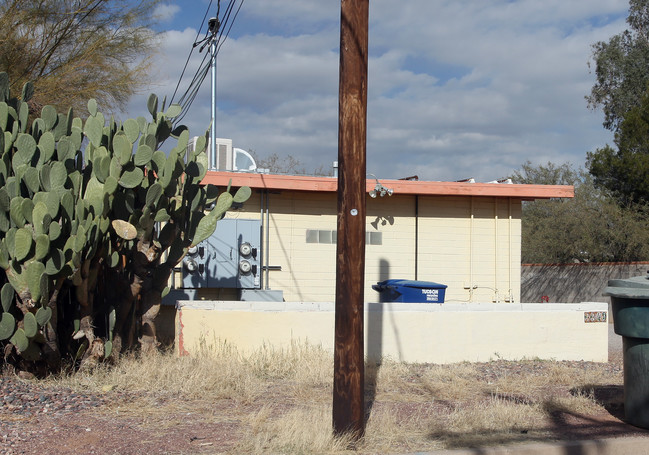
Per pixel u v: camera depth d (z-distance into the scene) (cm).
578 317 1294
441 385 978
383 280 1580
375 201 1589
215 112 1952
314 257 1530
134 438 666
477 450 634
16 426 696
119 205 956
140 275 1005
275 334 1147
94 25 1736
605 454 668
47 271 852
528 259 2814
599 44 3450
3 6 1611
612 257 2670
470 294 1614
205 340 1115
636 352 754
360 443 654
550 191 1588
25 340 850
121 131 1016
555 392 962
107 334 1011
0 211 859
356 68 682
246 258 1419
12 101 997
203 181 1405
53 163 890
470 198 1634
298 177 1463
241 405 817
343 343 670
